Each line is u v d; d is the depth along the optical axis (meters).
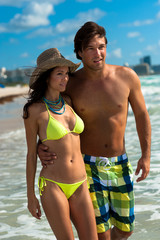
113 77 2.83
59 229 2.42
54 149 2.51
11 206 3.96
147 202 3.76
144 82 39.97
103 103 2.79
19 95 43.06
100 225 2.69
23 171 5.44
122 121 2.82
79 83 2.85
